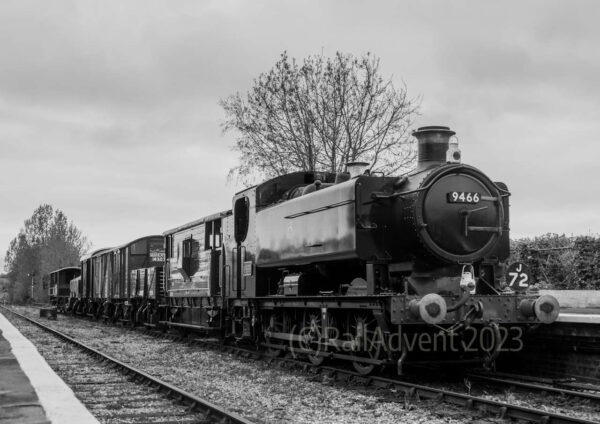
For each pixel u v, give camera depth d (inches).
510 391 367.2
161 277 917.8
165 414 308.7
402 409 324.5
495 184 427.2
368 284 406.0
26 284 3176.7
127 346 701.3
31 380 362.0
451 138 420.2
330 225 435.5
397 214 409.1
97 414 310.0
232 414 280.8
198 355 597.0
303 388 394.9
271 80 928.9
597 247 786.8
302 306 478.0
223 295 631.2
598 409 316.2
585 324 400.5
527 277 427.5
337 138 904.9
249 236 578.6
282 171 926.4
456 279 403.2
